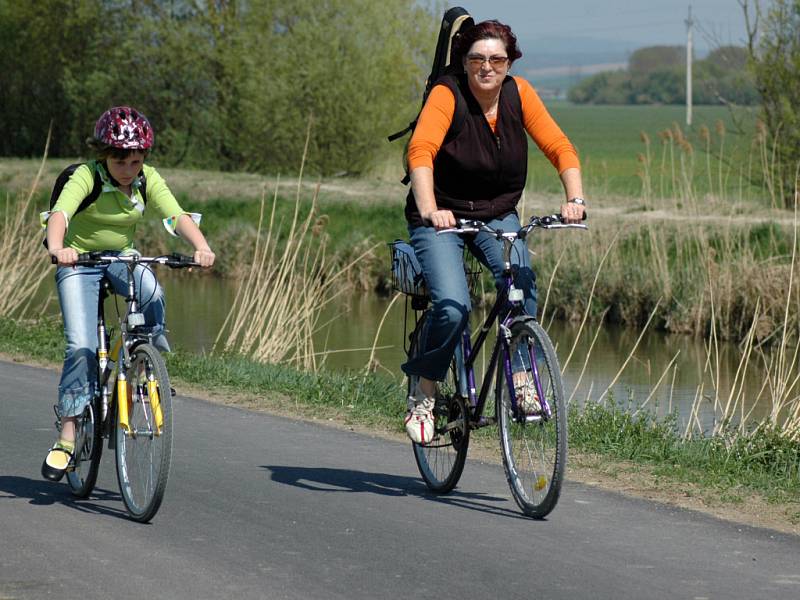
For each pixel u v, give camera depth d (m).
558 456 14.52
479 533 14.76
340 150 99.69
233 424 22.17
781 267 43.19
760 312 41.62
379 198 73.81
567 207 14.92
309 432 21.55
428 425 16.52
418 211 15.94
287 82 99.69
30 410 23.00
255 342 34.91
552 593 12.50
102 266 15.83
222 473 18.06
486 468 18.77
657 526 15.23
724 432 23.19
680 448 20.45
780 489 17.55
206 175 91.38
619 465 19.05
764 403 31.22
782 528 15.34
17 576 12.93
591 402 24.55
